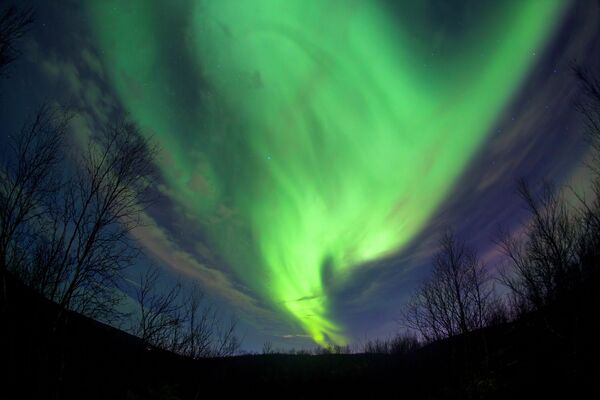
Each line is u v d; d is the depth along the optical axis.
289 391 25.38
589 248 13.35
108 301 11.41
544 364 14.81
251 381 26.48
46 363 9.88
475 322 20.39
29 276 10.32
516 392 14.76
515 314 18.95
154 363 15.08
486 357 18.11
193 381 16.62
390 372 25.72
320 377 27.78
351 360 33.03
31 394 9.45
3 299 9.47
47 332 10.11
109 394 11.91
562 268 14.17
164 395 13.95
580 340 12.99
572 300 13.52
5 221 9.87
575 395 12.34
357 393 23.59
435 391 19.86
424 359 24.61
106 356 12.73
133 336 14.50
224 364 25.66
